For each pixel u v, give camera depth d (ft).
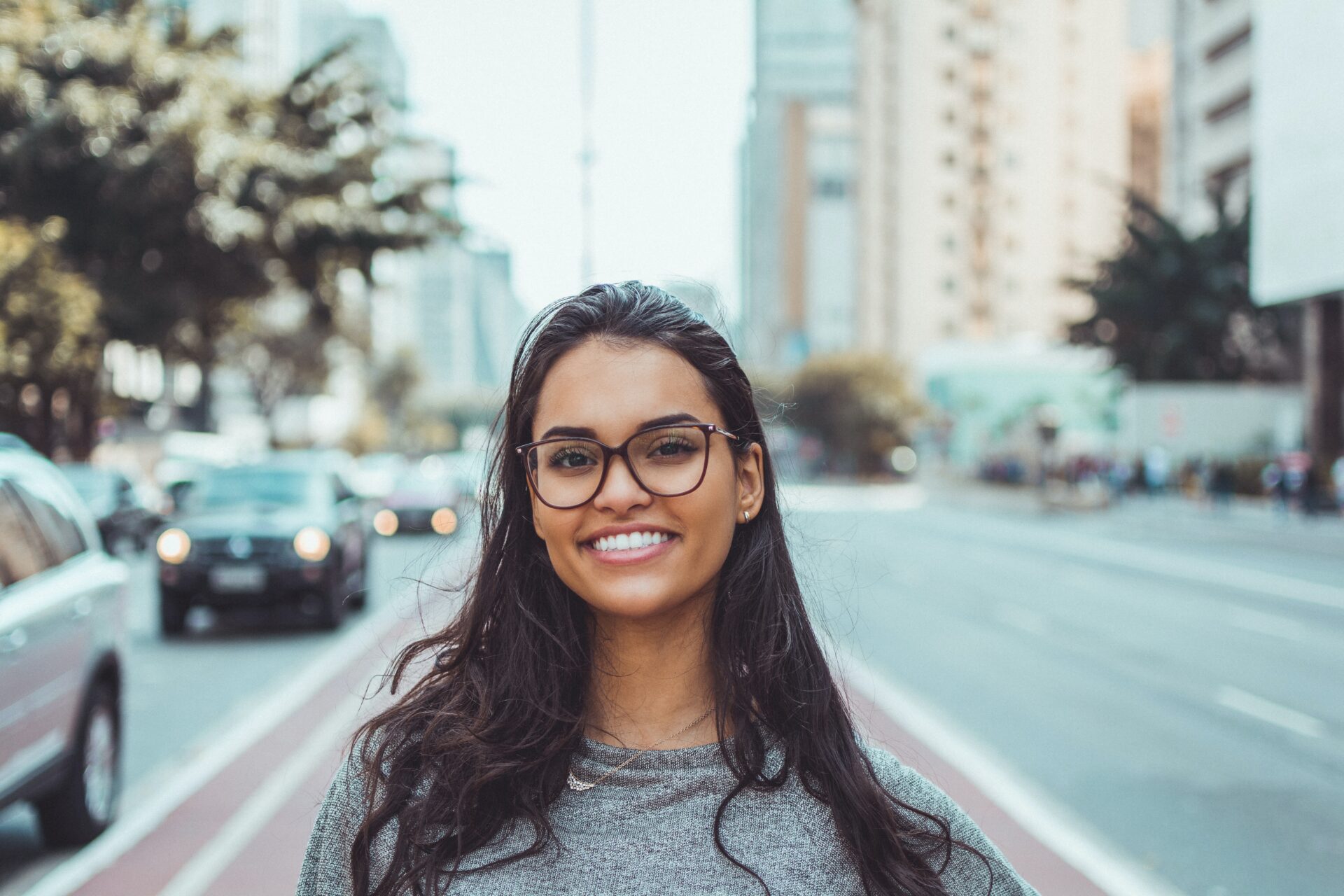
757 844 4.43
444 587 5.61
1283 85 108.58
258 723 26.86
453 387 573.33
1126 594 56.08
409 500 88.22
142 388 160.45
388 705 5.30
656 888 4.33
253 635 40.52
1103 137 285.23
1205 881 17.01
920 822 4.71
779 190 388.78
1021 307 282.36
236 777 22.13
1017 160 282.56
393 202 97.76
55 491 19.47
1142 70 344.08
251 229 89.51
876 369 237.04
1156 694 31.37
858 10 325.42
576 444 4.70
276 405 195.42
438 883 4.31
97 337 89.15
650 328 4.84
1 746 15.08
